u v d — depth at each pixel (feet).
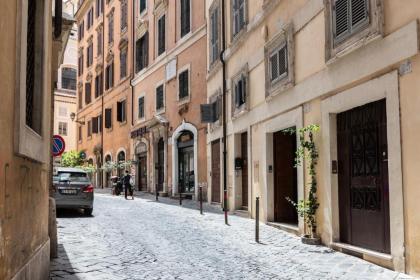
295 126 39.09
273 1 42.01
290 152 45.01
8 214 13.69
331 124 31.48
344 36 29.14
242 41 52.21
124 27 115.85
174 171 84.23
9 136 13.85
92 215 53.98
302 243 33.40
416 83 22.56
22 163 15.99
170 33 88.12
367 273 23.73
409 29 22.95
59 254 29.76
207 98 69.87
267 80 43.83
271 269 25.40
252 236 37.04
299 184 36.32
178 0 84.53
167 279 23.21
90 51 147.95
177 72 84.07
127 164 106.63
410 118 22.98
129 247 32.37
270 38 43.62
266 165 44.52
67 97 184.24
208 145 68.54
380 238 26.32
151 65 97.76
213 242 34.35
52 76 28.07
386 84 24.86
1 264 12.73
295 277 23.49
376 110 26.78
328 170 31.42
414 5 22.79
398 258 23.72
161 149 93.35
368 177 27.55
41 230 20.90
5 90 13.25
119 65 119.24
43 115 20.40
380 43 25.50
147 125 97.50
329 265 26.04
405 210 23.31
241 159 55.06
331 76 31.24
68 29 35.17
